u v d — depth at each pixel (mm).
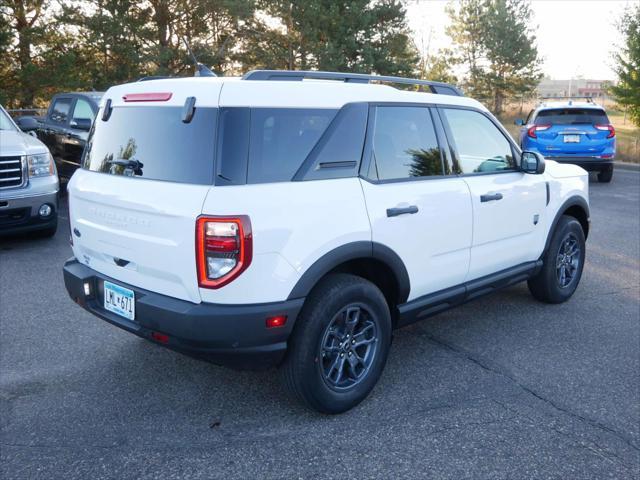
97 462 3037
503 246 4641
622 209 10516
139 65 25891
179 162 3121
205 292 3010
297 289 3152
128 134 3449
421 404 3662
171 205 3053
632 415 3541
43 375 3998
